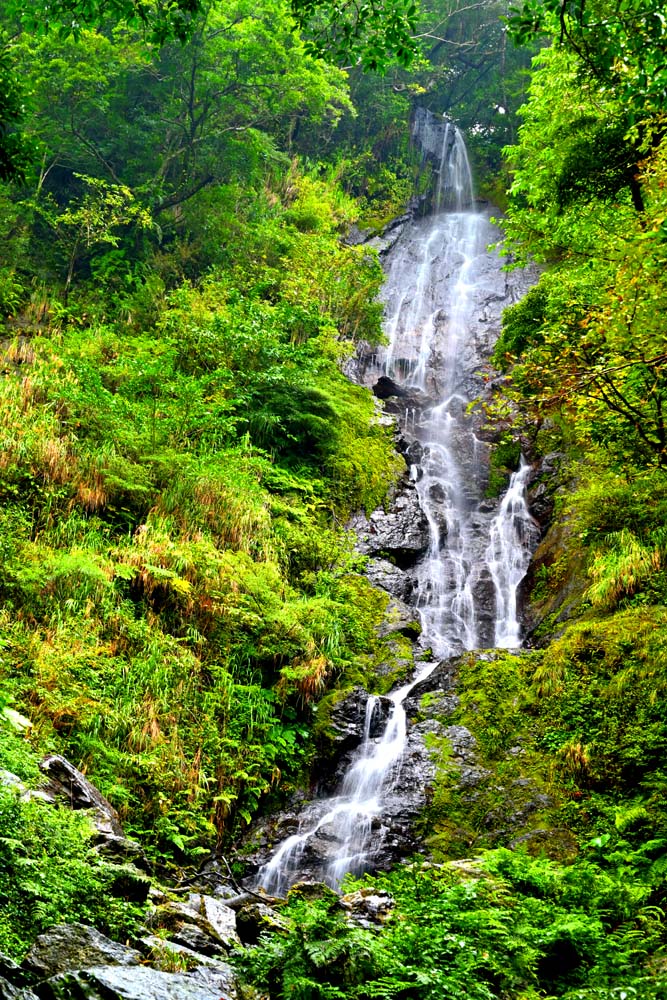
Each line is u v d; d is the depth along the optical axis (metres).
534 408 10.11
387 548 17.06
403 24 8.77
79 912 5.04
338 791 11.78
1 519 11.97
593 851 9.66
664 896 8.02
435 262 30.61
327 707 12.51
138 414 14.98
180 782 10.14
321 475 17.67
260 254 23.25
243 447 16.03
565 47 11.50
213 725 11.27
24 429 13.50
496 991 5.51
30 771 6.75
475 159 38.66
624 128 13.71
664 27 9.34
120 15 8.67
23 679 9.75
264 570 13.82
